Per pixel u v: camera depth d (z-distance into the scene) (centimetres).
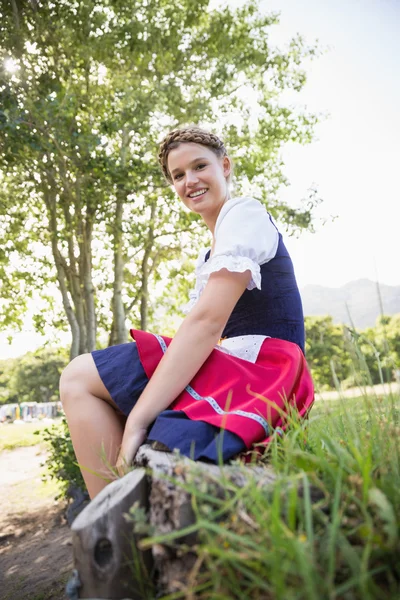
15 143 733
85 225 970
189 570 85
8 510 697
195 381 131
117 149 957
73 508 600
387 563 70
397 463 90
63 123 745
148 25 905
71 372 135
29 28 857
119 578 89
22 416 3152
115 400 131
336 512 70
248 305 153
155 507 92
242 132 1028
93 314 967
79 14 839
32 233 1110
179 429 110
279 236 160
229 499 81
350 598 63
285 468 88
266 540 72
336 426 121
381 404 109
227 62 995
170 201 977
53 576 441
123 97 837
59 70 861
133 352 137
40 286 1171
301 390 136
